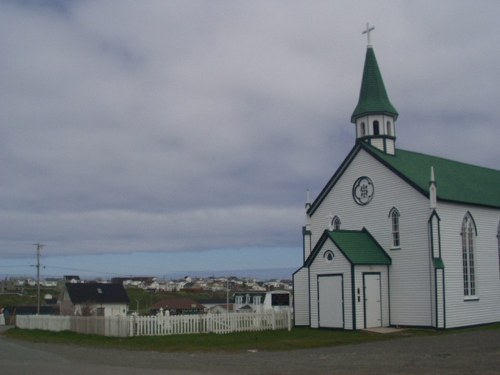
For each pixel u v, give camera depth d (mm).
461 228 36156
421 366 17422
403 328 33938
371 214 37219
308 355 22031
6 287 155875
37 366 19312
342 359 20125
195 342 27672
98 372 17484
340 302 34125
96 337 32688
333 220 39625
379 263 34938
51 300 124500
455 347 22938
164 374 16906
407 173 36062
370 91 39625
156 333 31938
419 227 34500
